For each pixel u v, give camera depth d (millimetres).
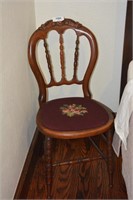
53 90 1850
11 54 1143
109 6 1597
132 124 1018
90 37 1459
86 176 1537
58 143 1825
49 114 1337
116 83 1816
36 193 1427
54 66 1779
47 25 1427
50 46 1717
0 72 992
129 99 1087
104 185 1472
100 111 1354
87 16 1639
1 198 1064
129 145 1055
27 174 1431
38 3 1617
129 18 1572
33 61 1414
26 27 1430
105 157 1442
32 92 1621
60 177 1532
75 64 1546
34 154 1611
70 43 1709
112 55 1735
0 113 1005
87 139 1820
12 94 1172
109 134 1347
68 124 1251
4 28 1038
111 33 1672
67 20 1443
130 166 1034
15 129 1241
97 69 1783
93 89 1851
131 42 1628
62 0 1604
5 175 1104
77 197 1400
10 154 1166
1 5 1000
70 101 1474
